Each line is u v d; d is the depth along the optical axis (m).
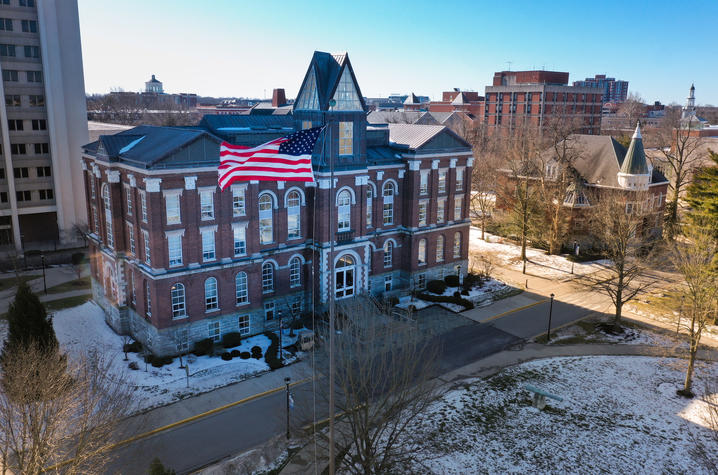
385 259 60.78
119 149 49.09
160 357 45.56
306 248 54.12
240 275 49.72
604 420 38.59
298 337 48.66
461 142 62.78
